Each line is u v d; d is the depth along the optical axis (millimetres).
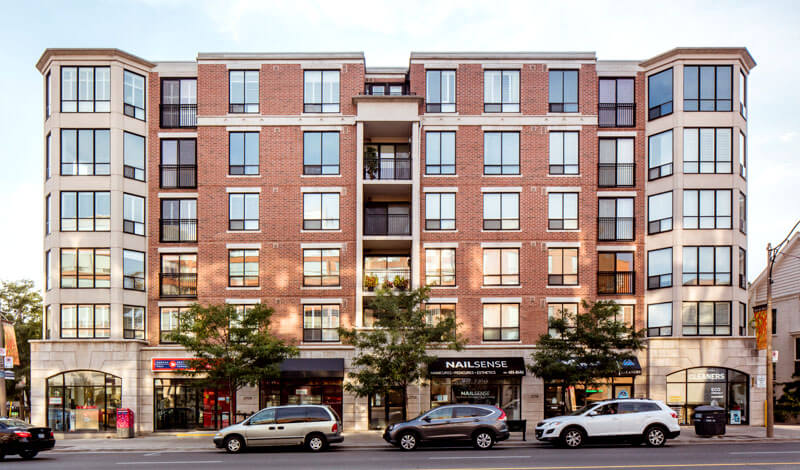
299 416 23031
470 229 32938
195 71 33750
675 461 18516
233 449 22703
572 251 32938
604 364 26594
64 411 30703
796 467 17312
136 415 30969
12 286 45875
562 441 22547
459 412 22922
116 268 31281
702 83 32312
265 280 32688
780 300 39375
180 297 32688
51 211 31484
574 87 33562
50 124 31969
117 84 32031
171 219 33250
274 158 33219
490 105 33500
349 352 31859
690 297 31500
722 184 31859
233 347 26875
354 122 33094
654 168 32969
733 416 31078
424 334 26969
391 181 32500
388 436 22797
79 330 31094
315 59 33531
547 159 33188
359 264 32219
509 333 32438
